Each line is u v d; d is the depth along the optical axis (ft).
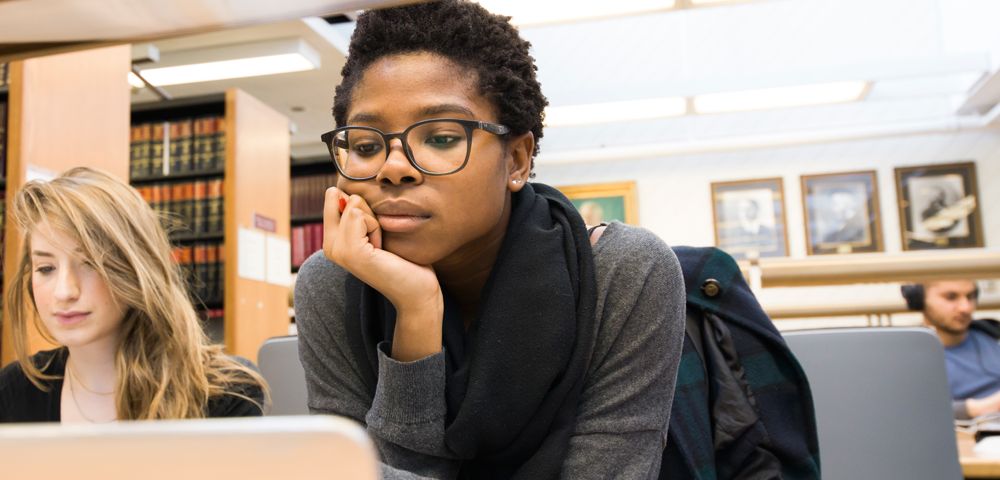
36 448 0.79
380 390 2.48
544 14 11.55
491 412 2.46
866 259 5.28
